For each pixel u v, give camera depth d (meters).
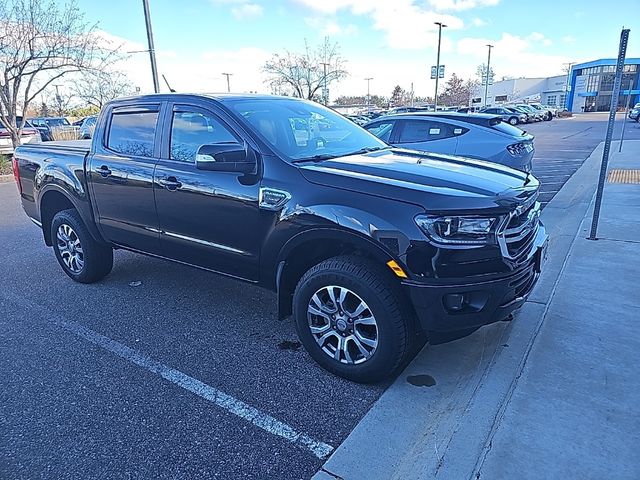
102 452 2.53
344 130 4.17
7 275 5.36
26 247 6.56
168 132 3.91
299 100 4.40
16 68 13.98
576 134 25.67
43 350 3.61
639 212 6.53
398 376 3.12
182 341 3.71
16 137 14.75
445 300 2.72
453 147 7.53
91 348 3.63
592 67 71.50
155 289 4.80
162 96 4.04
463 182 2.95
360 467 2.35
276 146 3.38
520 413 2.57
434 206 2.68
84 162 4.52
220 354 3.51
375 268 2.87
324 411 2.83
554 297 3.95
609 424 2.47
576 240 5.38
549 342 3.28
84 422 2.77
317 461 2.43
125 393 3.04
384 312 2.82
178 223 3.83
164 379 3.20
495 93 89.19
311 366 3.32
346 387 3.06
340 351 3.11
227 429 2.68
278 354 3.50
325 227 2.95
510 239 2.78
